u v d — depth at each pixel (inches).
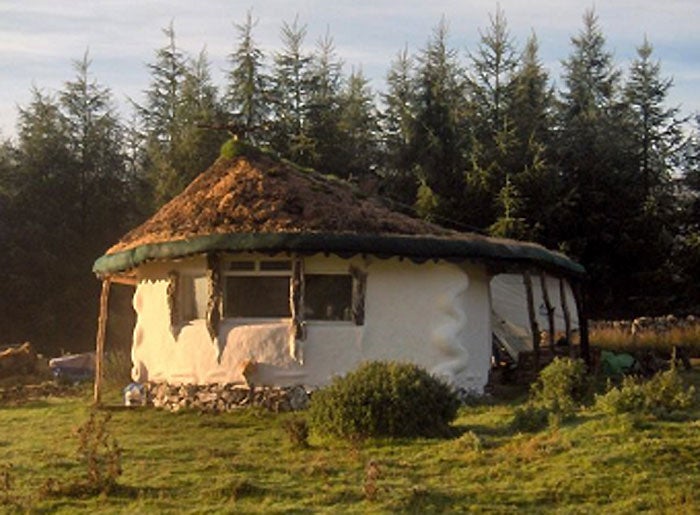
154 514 390.3
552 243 1430.9
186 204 740.7
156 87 1818.4
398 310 694.5
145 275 757.3
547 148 1501.0
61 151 1638.8
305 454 497.7
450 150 1498.5
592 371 826.2
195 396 701.9
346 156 1593.3
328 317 689.6
